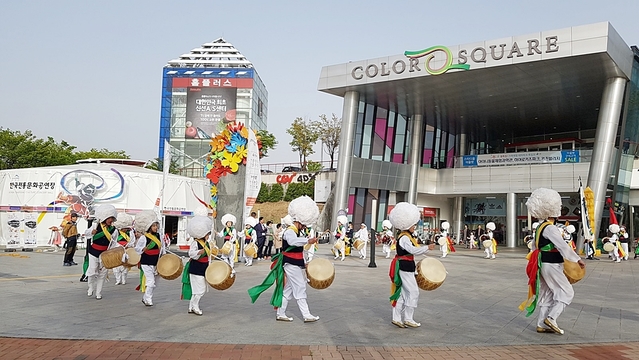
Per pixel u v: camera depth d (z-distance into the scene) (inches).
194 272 335.9
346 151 1397.6
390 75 1254.3
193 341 262.1
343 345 259.9
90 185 1123.3
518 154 1514.5
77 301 384.8
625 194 1357.0
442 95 1384.1
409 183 1627.7
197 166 2706.7
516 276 637.9
